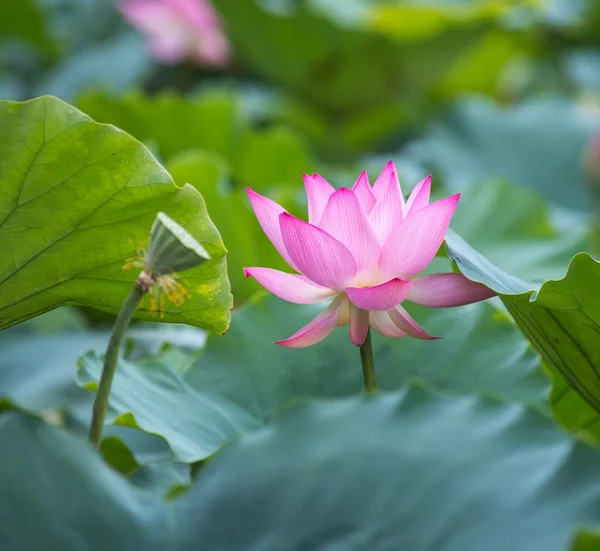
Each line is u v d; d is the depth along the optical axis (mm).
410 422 2395
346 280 2500
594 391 2582
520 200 3832
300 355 2729
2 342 3371
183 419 2621
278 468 2383
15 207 2480
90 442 2438
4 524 2324
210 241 2494
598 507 2297
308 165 4590
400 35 5059
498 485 2334
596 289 2471
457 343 2719
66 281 2541
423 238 2494
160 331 3055
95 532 2342
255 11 5016
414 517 2332
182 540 2354
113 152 2467
